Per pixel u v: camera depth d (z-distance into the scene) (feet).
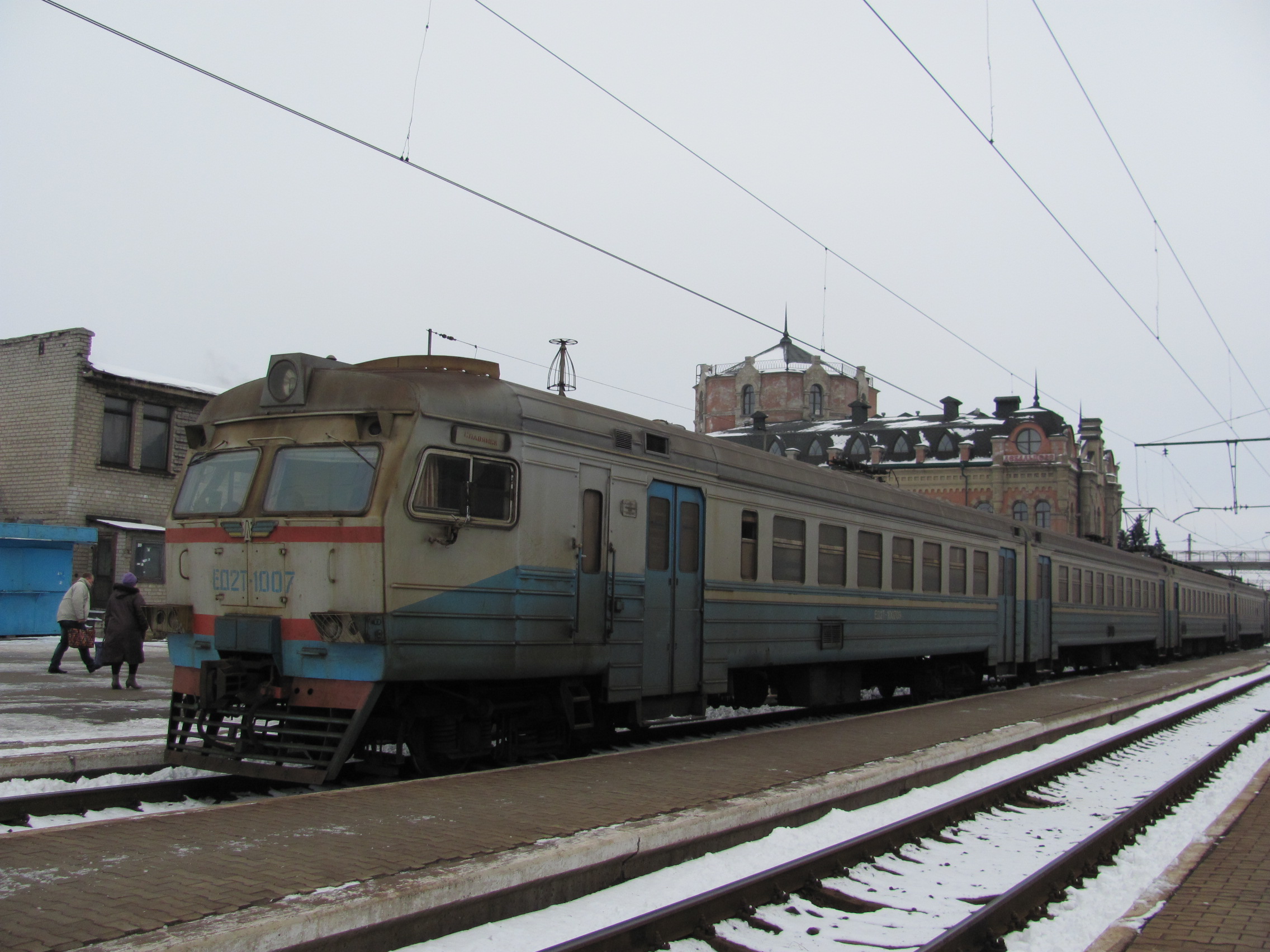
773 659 42.65
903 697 65.05
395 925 15.51
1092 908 20.27
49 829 19.39
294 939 14.37
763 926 17.93
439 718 29.17
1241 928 18.31
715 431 253.24
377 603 26.25
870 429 217.56
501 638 29.27
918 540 55.83
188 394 87.45
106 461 82.64
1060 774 35.01
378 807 22.06
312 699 26.86
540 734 32.89
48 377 81.82
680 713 37.70
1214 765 38.60
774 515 43.32
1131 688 66.69
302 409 28.55
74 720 35.37
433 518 27.48
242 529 28.17
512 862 17.52
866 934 18.11
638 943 16.20
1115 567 92.53
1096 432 218.18
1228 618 152.35
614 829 20.24
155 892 15.61
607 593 33.47
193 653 29.12
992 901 19.57
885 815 26.14
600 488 33.45
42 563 74.74
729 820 22.33
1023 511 198.18
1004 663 67.67
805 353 260.21
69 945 13.35
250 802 22.29
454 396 28.66
